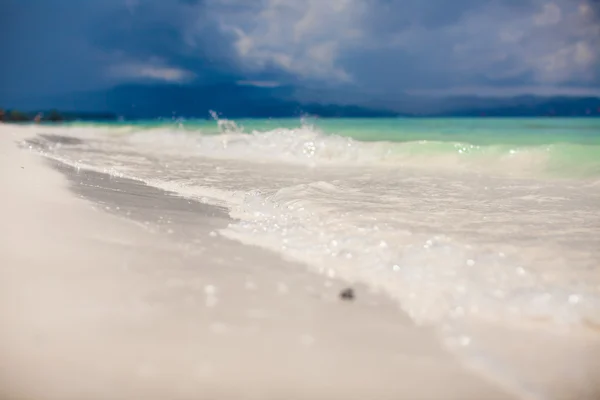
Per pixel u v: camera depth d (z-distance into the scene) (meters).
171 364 1.33
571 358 1.51
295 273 2.12
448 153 6.36
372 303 1.84
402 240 2.50
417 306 1.82
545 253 2.30
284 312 1.71
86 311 1.60
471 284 2.00
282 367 1.36
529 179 4.78
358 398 1.25
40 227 2.51
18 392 1.18
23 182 3.75
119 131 11.92
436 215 3.04
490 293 1.92
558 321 1.74
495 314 1.78
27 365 1.29
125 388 1.22
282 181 4.59
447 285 1.99
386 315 1.74
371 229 2.71
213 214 3.22
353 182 4.50
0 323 1.49
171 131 10.48
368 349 1.49
